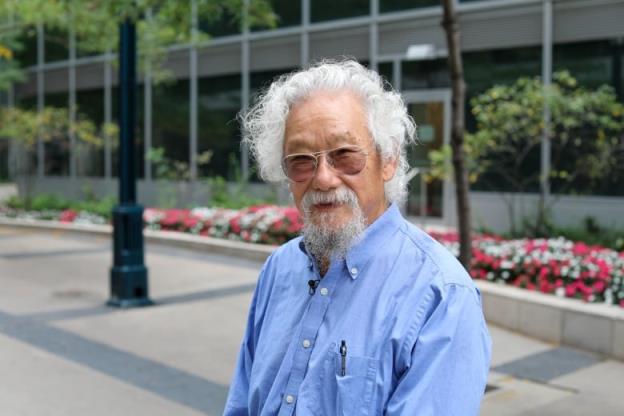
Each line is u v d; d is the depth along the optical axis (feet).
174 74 54.95
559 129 36.19
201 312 25.14
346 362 5.24
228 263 35.29
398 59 43.39
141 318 24.21
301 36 47.96
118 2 23.84
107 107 61.11
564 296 22.40
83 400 16.29
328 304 5.52
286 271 6.21
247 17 28.50
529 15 37.93
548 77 37.22
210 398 16.61
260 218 39.01
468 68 40.29
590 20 35.99
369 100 5.54
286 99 5.61
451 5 16.99
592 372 18.66
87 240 44.06
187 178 53.52
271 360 5.83
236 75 51.47
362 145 5.45
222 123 52.06
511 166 38.34
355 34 45.44
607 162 33.94
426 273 5.30
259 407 5.92
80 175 63.26
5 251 39.24
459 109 17.48
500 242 29.84
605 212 35.40
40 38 66.90
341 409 5.17
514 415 15.49
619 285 22.18
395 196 5.88
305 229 5.62
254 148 6.32
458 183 17.81
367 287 5.41
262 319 6.44
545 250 26.27
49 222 50.88
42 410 15.64
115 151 60.08
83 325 23.17
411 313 5.19
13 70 64.23
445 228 40.19
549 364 19.29
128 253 26.00
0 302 26.48
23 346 20.63
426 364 5.03
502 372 18.58
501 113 32.65
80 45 35.63
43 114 58.03
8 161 76.54
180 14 27.25
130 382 17.61
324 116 5.41
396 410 5.00
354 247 5.48
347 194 5.41
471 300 5.23
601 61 35.76
